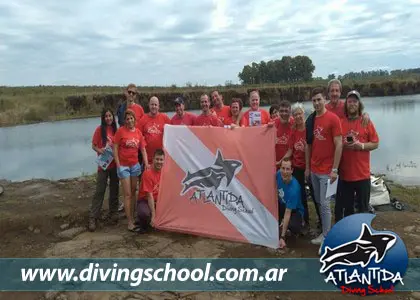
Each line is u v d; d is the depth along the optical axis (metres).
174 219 6.04
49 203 7.41
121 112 6.97
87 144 18.16
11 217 6.48
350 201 5.27
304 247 5.35
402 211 6.68
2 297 4.46
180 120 7.04
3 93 43.84
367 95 45.12
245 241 5.52
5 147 17.77
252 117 7.04
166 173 6.18
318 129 5.04
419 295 4.17
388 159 12.24
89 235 6.05
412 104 31.81
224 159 5.84
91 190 8.44
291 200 5.29
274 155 5.54
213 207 5.86
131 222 6.15
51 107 32.47
